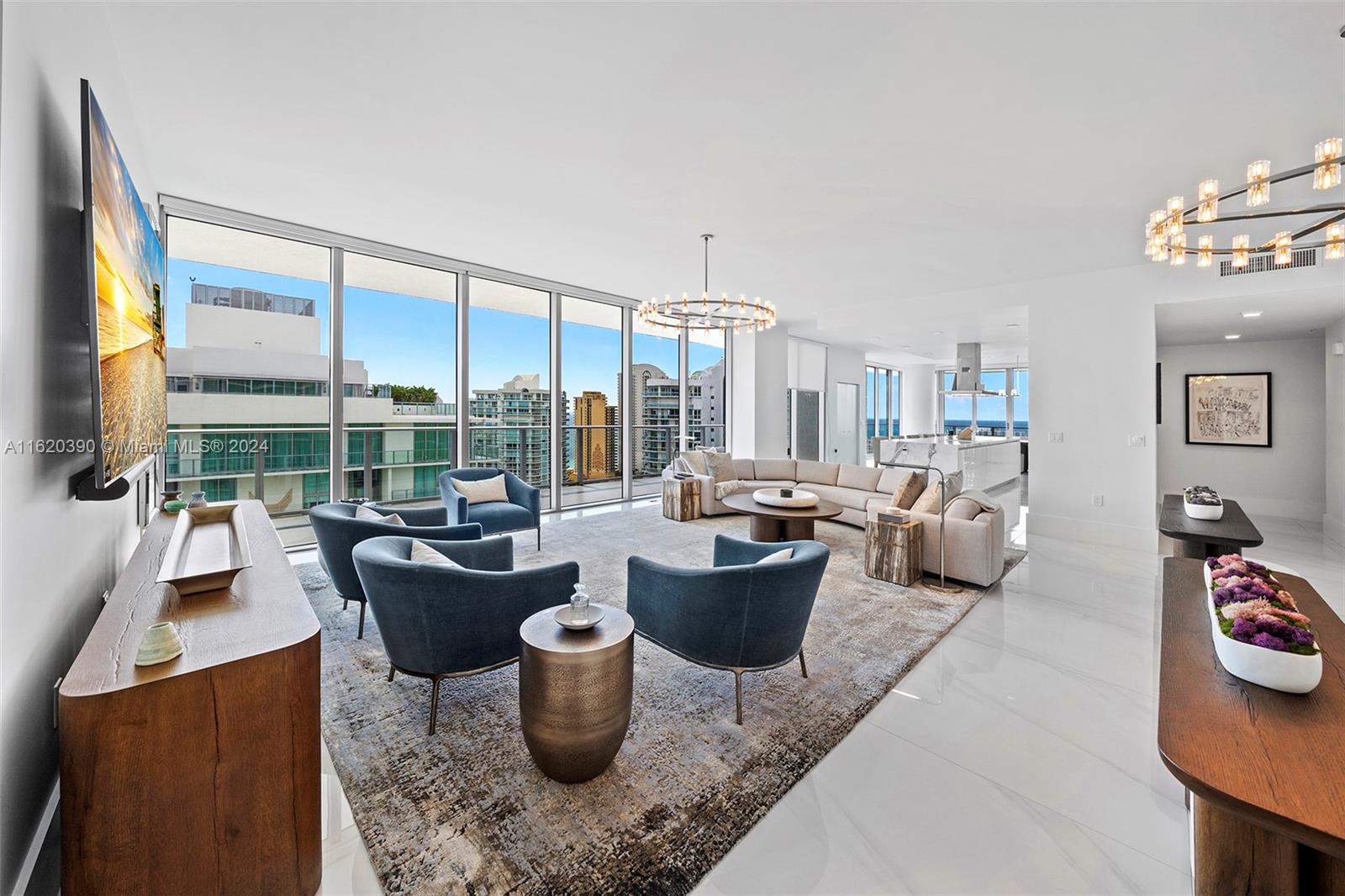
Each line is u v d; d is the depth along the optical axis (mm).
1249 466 6910
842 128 2926
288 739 1380
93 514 1928
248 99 2715
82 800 1177
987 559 3975
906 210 4047
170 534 2412
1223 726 1207
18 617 1252
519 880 1497
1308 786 1010
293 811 1389
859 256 5230
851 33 2215
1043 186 3604
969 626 3357
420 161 3346
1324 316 5531
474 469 5164
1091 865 1580
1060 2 2020
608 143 3113
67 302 1638
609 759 1917
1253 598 1568
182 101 2730
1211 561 2096
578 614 1969
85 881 1185
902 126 2904
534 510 4926
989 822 1744
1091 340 5656
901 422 13266
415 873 1516
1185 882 1520
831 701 2441
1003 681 2668
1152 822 1748
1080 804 1832
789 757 2039
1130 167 3336
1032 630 3293
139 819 1223
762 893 1476
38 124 1412
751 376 8922
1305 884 1205
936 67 2420
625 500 7742
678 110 2787
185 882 1273
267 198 3930
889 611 3576
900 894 1477
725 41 2279
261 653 1342
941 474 4379
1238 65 2352
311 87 2613
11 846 1225
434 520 3912
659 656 2896
